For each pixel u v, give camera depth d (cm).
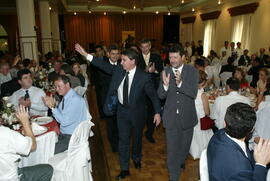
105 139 429
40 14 1053
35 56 743
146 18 1702
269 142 129
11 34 1588
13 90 398
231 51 952
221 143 134
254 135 252
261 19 890
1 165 197
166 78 247
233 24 1062
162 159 350
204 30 1330
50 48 1083
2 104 285
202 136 338
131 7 1417
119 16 1688
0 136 194
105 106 291
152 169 323
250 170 125
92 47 1553
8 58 599
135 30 1706
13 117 266
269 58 737
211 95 412
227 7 1111
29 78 335
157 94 281
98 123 512
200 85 320
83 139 250
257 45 917
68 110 275
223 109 298
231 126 133
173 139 265
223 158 129
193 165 332
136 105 277
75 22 1661
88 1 1261
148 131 402
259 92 342
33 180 231
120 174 301
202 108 326
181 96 255
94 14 1661
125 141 290
